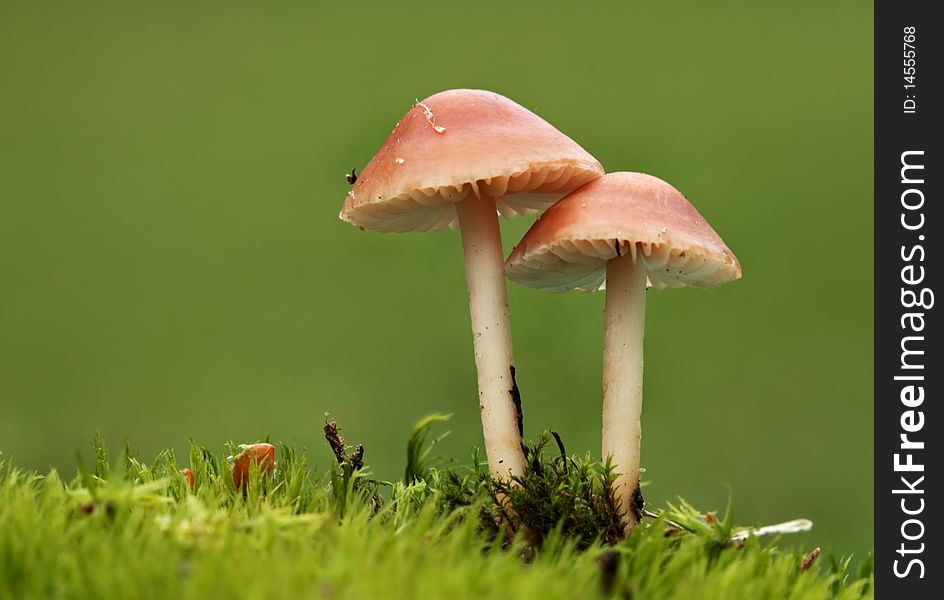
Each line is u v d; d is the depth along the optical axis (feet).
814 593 0.81
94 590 0.75
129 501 0.79
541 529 0.86
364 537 0.78
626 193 0.86
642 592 0.79
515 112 0.87
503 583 0.76
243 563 0.76
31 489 0.82
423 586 0.75
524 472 0.87
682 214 0.86
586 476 0.87
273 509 0.82
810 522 0.85
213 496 0.83
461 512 0.85
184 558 0.77
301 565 0.75
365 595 0.74
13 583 0.76
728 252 0.87
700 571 0.80
